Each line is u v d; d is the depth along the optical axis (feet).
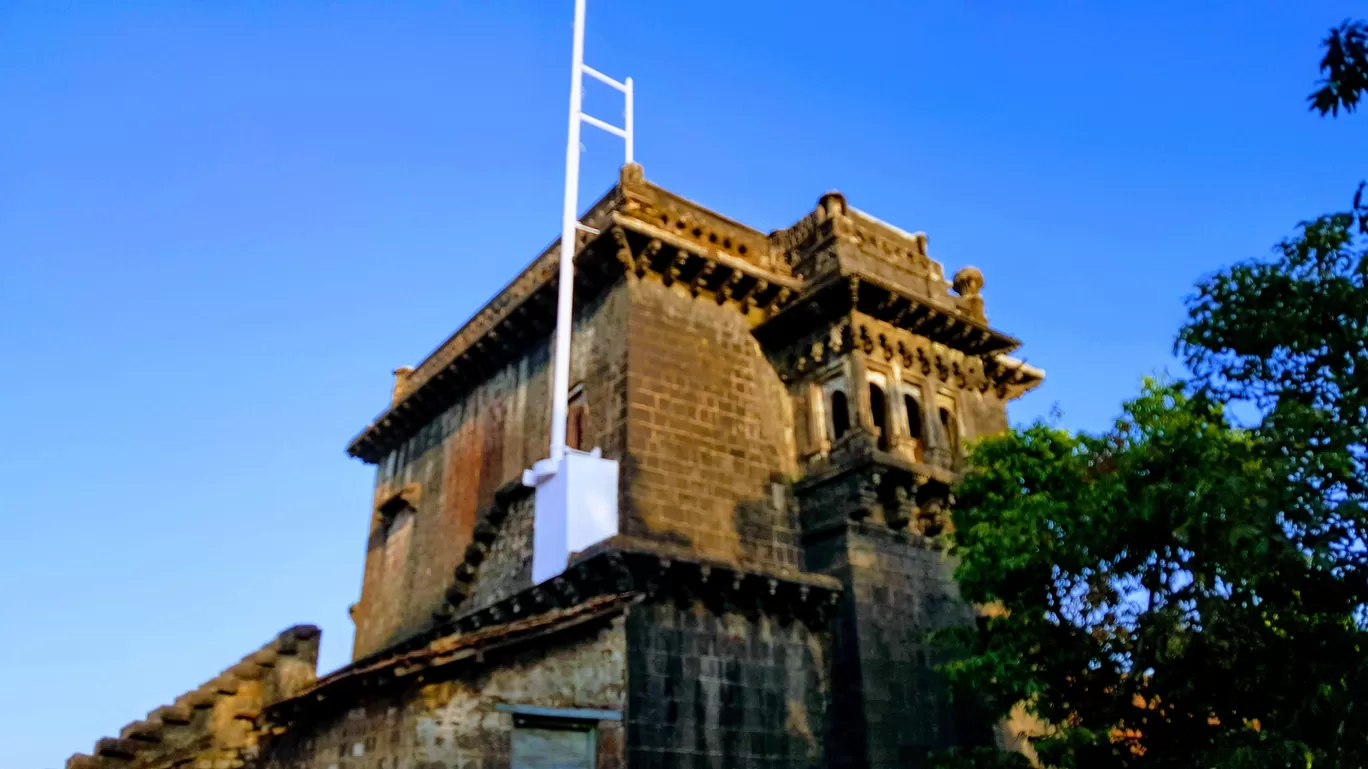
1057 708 47.19
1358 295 37.11
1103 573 45.93
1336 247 38.52
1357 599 37.50
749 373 67.21
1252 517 37.40
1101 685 47.29
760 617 57.21
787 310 67.05
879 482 61.21
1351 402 36.81
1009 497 51.93
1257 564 37.86
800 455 66.13
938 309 68.90
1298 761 35.94
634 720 49.85
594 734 37.27
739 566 55.67
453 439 80.33
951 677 49.70
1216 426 44.09
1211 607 40.19
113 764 55.72
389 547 85.51
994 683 47.65
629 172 67.05
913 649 59.36
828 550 61.31
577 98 41.45
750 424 65.16
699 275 66.28
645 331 62.80
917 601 61.21
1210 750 40.19
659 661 52.06
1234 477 38.29
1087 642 46.52
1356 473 36.86
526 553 63.62
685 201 69.51
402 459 88.63
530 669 36.88
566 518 30.42
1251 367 40.40
